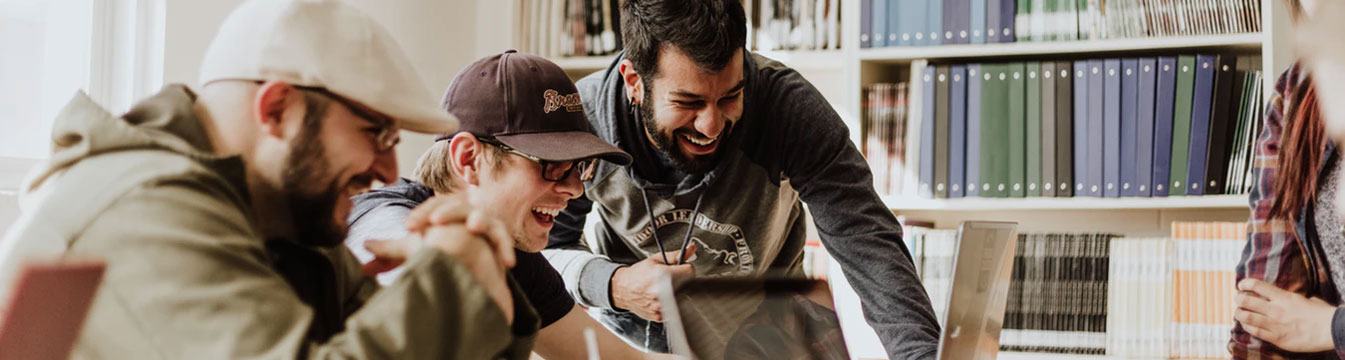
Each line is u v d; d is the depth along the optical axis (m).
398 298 0.70
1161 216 2.73
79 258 0.67
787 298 1.12
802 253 2.28
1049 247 2.63
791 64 2.85
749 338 1.03
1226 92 2.47
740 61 1.62
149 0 2.11
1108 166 2.55
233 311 0.66
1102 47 2.56
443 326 0.71
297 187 0.82
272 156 0.80
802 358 1.08
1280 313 1.64
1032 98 2.60
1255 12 2.46
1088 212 2.80
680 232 1.99
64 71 2.07
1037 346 2.63
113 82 2.09
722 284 1.04
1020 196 2.61
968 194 2.64
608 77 1.88
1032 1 2.62
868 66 2.77
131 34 2.09
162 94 0.80
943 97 2.66
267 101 0.79
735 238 1.97
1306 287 1.68
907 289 1.70
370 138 0.84
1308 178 1.62
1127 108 2.54
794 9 2.78
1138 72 2.53
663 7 1.59
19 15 2.04
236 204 0.75
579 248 2.04
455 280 0.73
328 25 0.83
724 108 1.65
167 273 0.66
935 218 2.89
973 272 1.21
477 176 1.46
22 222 0.75
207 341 0.65
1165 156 2.51
